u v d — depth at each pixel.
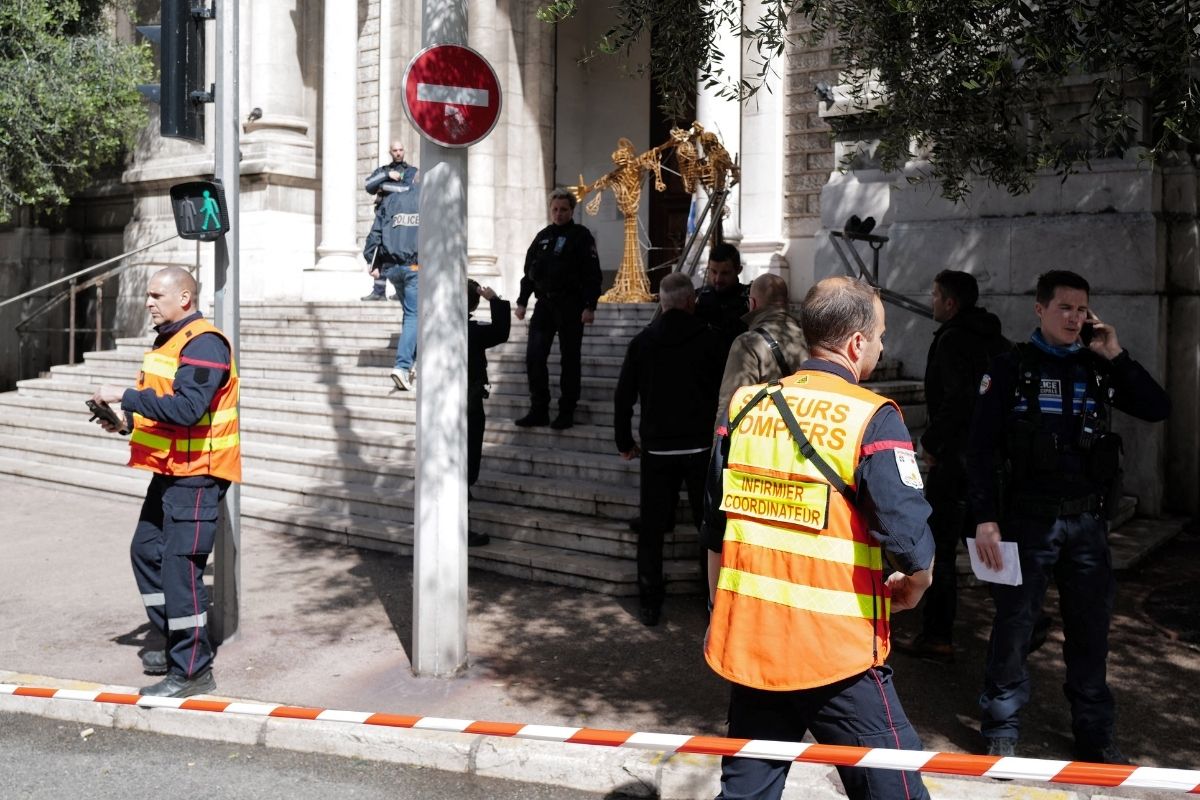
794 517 2.72
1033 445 3.97
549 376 9.45
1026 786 3.81
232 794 4.00
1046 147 5.32
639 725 4.48
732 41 11.66
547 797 3.99
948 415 4.96
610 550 6.75
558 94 15.02
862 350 2.91
